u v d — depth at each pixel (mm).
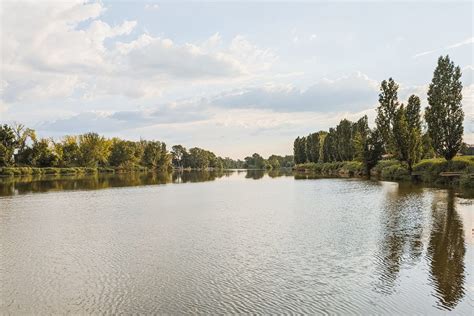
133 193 54031
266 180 92688
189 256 19125
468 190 46625
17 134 119062
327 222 28000
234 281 15383
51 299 13789
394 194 45000
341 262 17844
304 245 21109
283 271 16625
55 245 21750
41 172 113375
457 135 58625
